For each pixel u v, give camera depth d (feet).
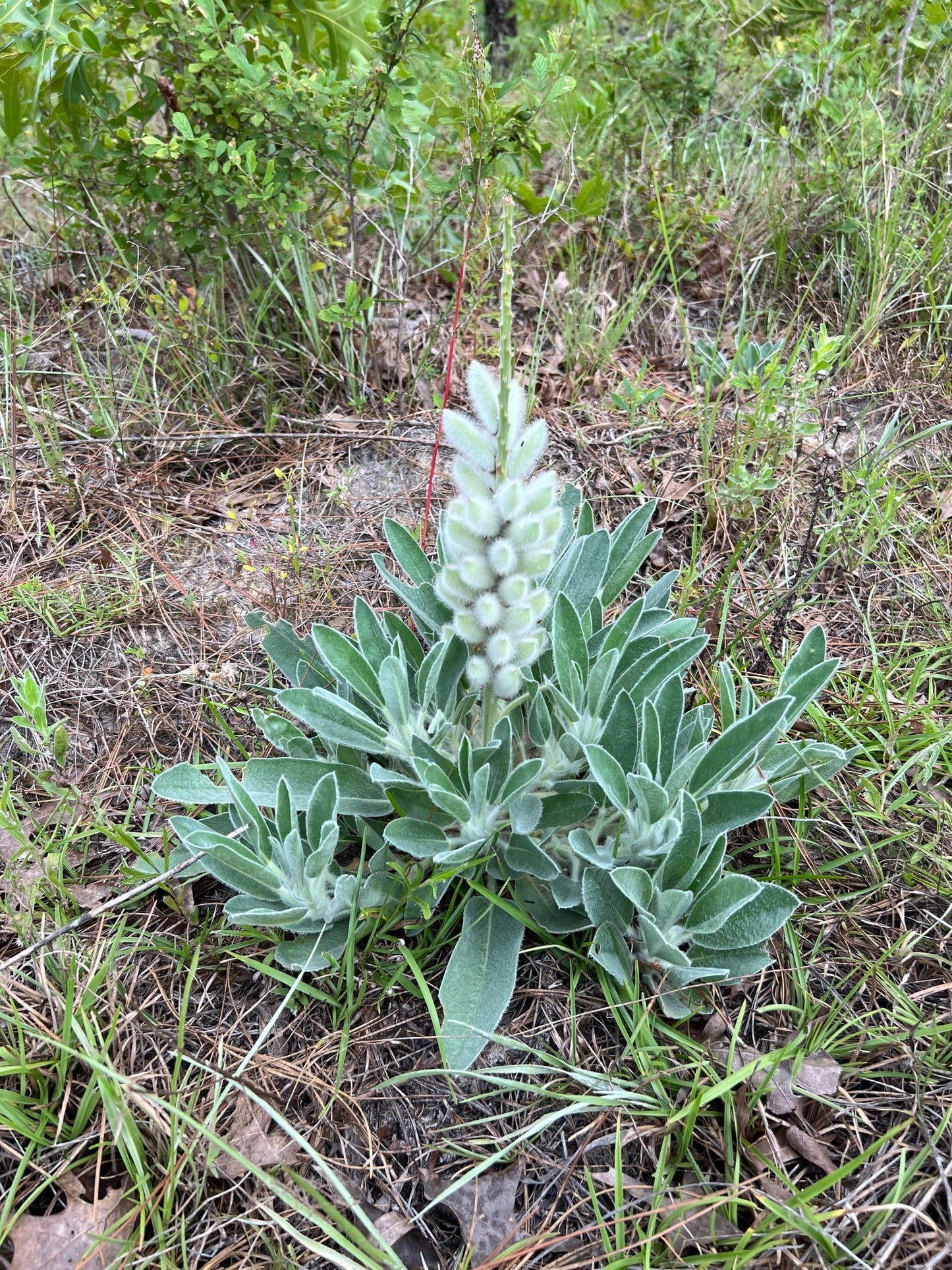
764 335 3.96
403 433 3.58
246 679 2.79
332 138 3.28
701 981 2.06
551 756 2.32
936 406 3.56
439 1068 1.98
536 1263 1.72
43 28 3.26
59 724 2.40
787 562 3.10
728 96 4.92
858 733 2.57
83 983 2.09
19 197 4.73
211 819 2.28
